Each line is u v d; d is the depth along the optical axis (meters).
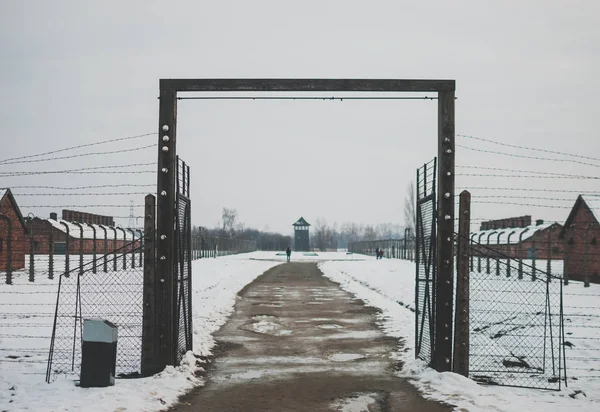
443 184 9.61
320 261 60.78
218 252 68.12
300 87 9.84
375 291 25.09
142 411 7.39
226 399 8.20
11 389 8.33
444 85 9.76
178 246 9.98
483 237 48.81
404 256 54.88
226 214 141.25
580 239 27.78
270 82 9.85
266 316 17.12
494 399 8.04
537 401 8.02
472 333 13.25
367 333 14.05
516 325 14.13
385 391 8.62
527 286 22.81
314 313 17.80
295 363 10.69
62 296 17.84
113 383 8.52
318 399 8.21
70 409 7.21
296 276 35.97
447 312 9.48
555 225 43.97
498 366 10.62
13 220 30.02
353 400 8.15
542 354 11.58
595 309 16.23
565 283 23.61
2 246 28.83
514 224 50.59
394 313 17.55
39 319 14.13
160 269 9.59
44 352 10.79
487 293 19.89
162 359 9.45
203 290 23.41
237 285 27.86
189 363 10.09
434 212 9.85
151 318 9.45
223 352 11.73
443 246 9.57
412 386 8.92
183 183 10.66
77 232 43.06
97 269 30.17
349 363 10.68
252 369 10.18
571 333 13.15
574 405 7.80
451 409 7.61
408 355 11.24
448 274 9.52
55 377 9.02
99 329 8.44
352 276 34.50
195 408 7.75
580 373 10.16
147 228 9.48
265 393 8.55
